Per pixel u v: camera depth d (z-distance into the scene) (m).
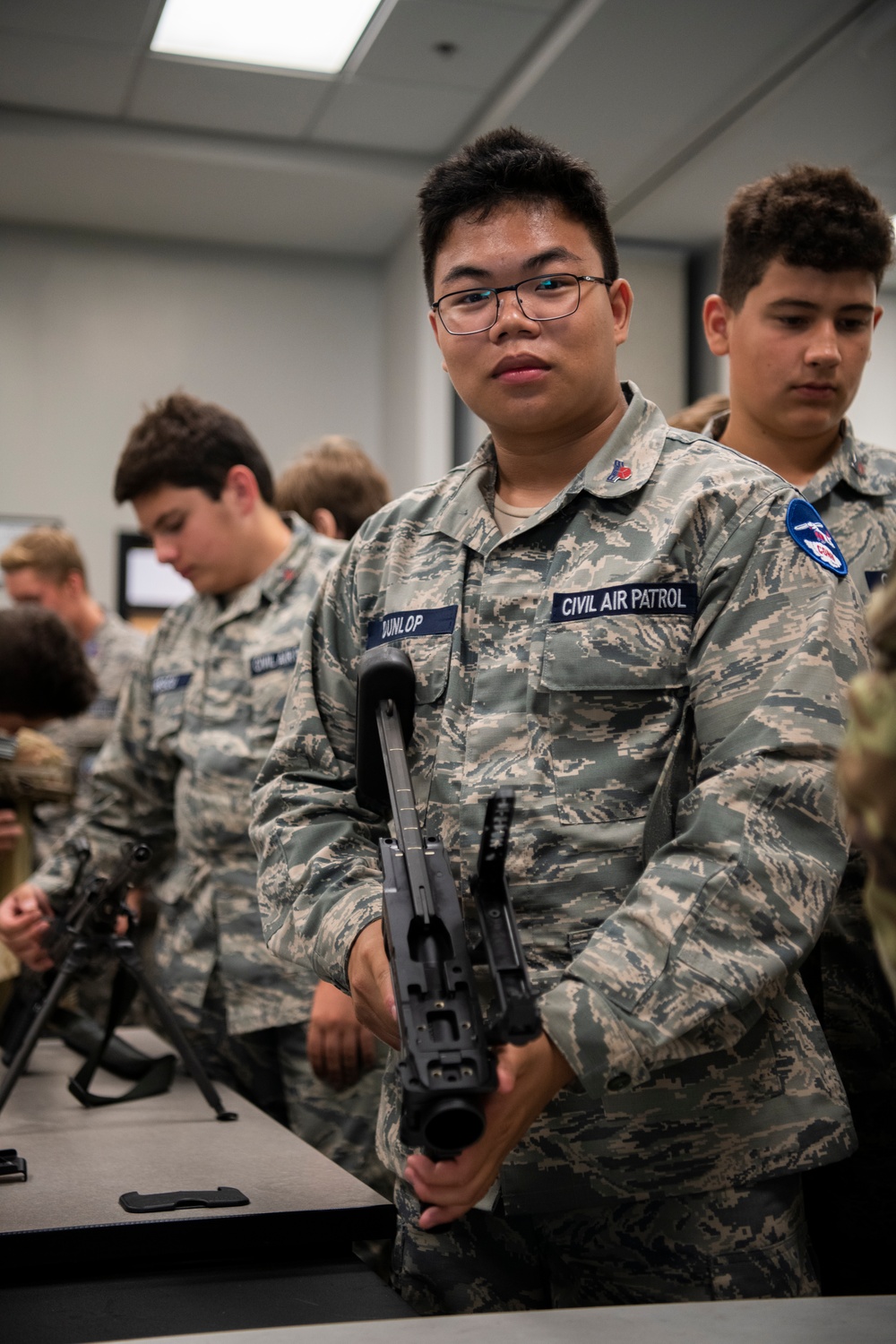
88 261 5.32
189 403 2.07
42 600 3.52
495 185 1.10
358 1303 0.97
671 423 2.20
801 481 1.67
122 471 2.05
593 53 3.67
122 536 5.12
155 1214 1.06
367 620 1.22
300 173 4.68
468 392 1.14
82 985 2.51
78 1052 1.91
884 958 0.60
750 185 1.65
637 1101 1.00
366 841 1.16
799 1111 1.00
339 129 4.53
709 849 0.92
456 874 1.06
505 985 0.79
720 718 0.99
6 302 5.23
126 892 1.60
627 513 1.10
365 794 1.04
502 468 1.21
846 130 3.93
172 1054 1.79
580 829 1.04
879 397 3.75
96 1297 0.98
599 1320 0.75
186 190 4.87
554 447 1.17
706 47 3.61
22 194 4.93
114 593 5.26
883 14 3.27
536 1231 1.08
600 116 4.03
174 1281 1.01
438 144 4.65
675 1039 0.90
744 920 0.90
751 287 1.60
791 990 1.04
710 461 1.10
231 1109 1.55
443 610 1.15
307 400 5.52
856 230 1.54
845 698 0.96
